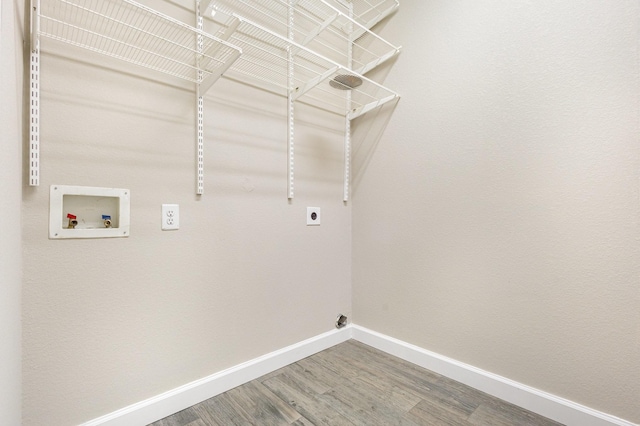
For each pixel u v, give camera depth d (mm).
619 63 1192
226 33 1266
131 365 1276
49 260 1091
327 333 2076
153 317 1333
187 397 1420
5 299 748
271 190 1760
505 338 1507
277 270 1796
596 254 1252
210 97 1497
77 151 1142
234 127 1592
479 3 1581
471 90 1613
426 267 1813
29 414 1060
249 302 1668
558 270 1348
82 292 1160
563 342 1338
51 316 1097
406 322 1914
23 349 1045
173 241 1388
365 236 2150
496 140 1527
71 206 1146
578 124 1288
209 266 1506
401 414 1390
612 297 1218
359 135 2189
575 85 1294
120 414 1238
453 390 1578
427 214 1806
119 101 1237
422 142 1826
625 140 1185
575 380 1309
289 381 1657
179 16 1385
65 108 1116
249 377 1648
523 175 1442
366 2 2082
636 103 1160
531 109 1415
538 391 1400
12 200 850
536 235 1406
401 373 1743
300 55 1866
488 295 1562
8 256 790
